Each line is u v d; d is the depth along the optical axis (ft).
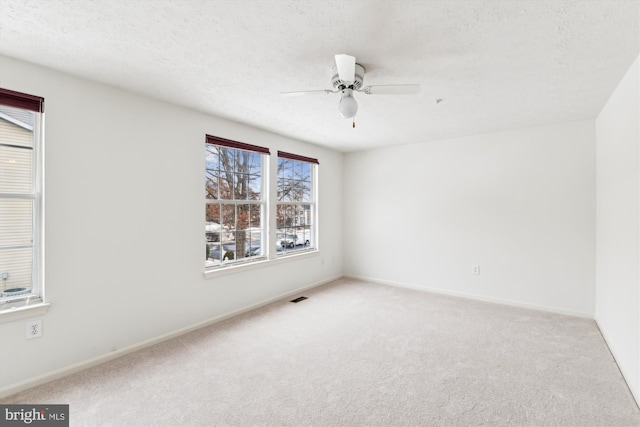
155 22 5.30
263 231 12.87
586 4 4.72
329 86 8.05
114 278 8.08
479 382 6.90
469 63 6.69
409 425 5.57
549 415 5.81
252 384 6.85
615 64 6.70
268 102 9.22
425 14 5.00
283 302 12.84
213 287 10.58
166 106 9.21
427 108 9.67
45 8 4.89
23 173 6.86
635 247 6.48
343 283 16.10
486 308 12.02
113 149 8.04
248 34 5.66
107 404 6.15
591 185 10.85
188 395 6.45
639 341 6.14
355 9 4.90
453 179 13.82
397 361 7.86
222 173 11.28
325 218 16.21
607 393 6.48
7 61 6.46
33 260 7.00
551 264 11.61
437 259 14.30
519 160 12.21
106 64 6.84
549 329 9.87
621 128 7.57
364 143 15.06
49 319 6.98
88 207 7.60
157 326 9.02
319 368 7.53
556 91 8.25
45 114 6.92
